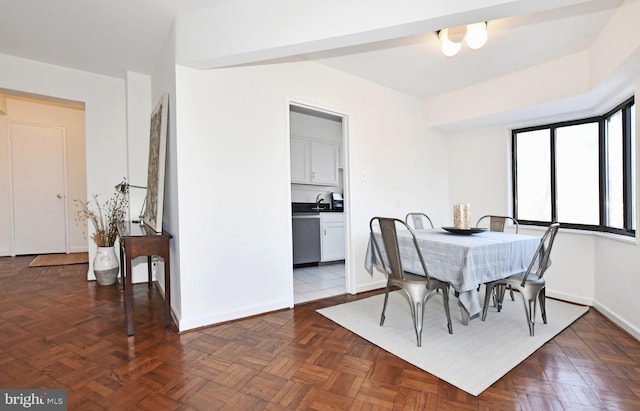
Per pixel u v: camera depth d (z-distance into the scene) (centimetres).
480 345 210
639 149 217
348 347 207
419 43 257
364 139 344
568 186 329
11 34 256
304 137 488
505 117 345
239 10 211
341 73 321
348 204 333
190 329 233
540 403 149
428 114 402
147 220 304
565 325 244
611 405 147
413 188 395
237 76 254
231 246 252
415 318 212
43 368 178
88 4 213
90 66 326
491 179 393
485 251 207
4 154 497
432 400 152
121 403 148
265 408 146
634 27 189
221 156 247
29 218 516
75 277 381
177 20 226
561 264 317
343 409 145
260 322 250
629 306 232
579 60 265
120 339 216
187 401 150
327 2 191
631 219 255
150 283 348
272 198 274
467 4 160
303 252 453
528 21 218
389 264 238
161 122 257
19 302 290
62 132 535
